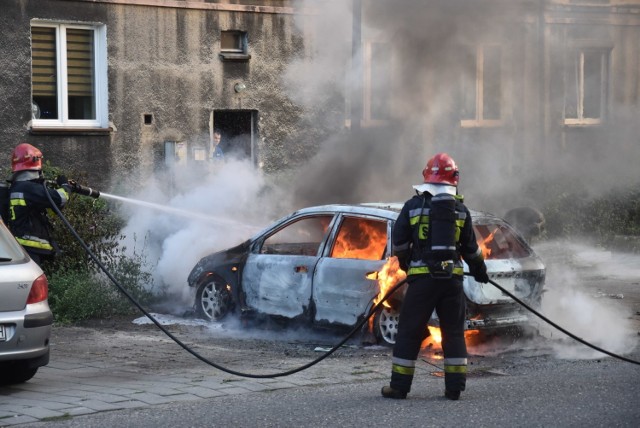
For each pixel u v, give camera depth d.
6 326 7.74
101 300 11.91
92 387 8.09
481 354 9.88
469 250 7.99
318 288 10.52
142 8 18.25
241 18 19.25
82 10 17.69
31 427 6.76
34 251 9.52
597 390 7.98
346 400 7.62
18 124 17.19
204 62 18.94
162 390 7.95
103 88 18.03
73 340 10.52
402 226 7.94
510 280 9.94
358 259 10.27
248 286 11.16
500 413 7.14
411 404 7.47
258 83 19.48
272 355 9.72
